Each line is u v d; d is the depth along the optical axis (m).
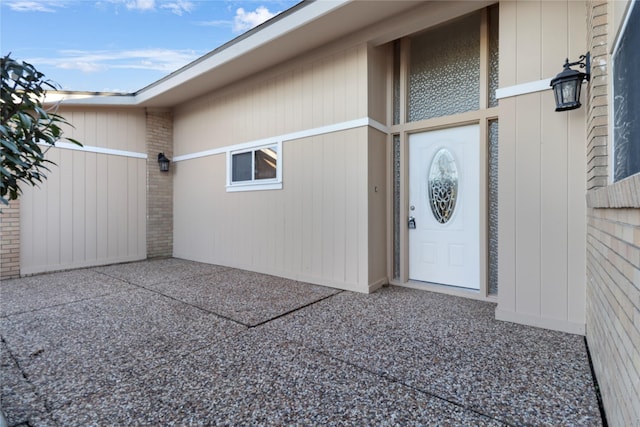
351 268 4.22
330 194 4.42
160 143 6.84
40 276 5.14
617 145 1.82
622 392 1.32
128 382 2.05
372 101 4.15
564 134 2.77
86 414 1.73
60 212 5.55
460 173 3.98
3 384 2.03
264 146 5.22
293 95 4.80
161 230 6.85
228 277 5.02
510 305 3.03
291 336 2.76
